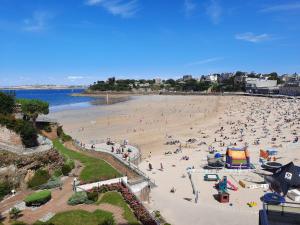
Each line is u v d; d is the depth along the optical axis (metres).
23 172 40.81
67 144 68.44
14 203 36.34
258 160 66.75
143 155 74.06
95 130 107.81
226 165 62.00
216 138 92.81
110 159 58.53
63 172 46.66
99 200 38.28
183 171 60.00
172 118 135.75
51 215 33.50
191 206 43.28
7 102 53.94
